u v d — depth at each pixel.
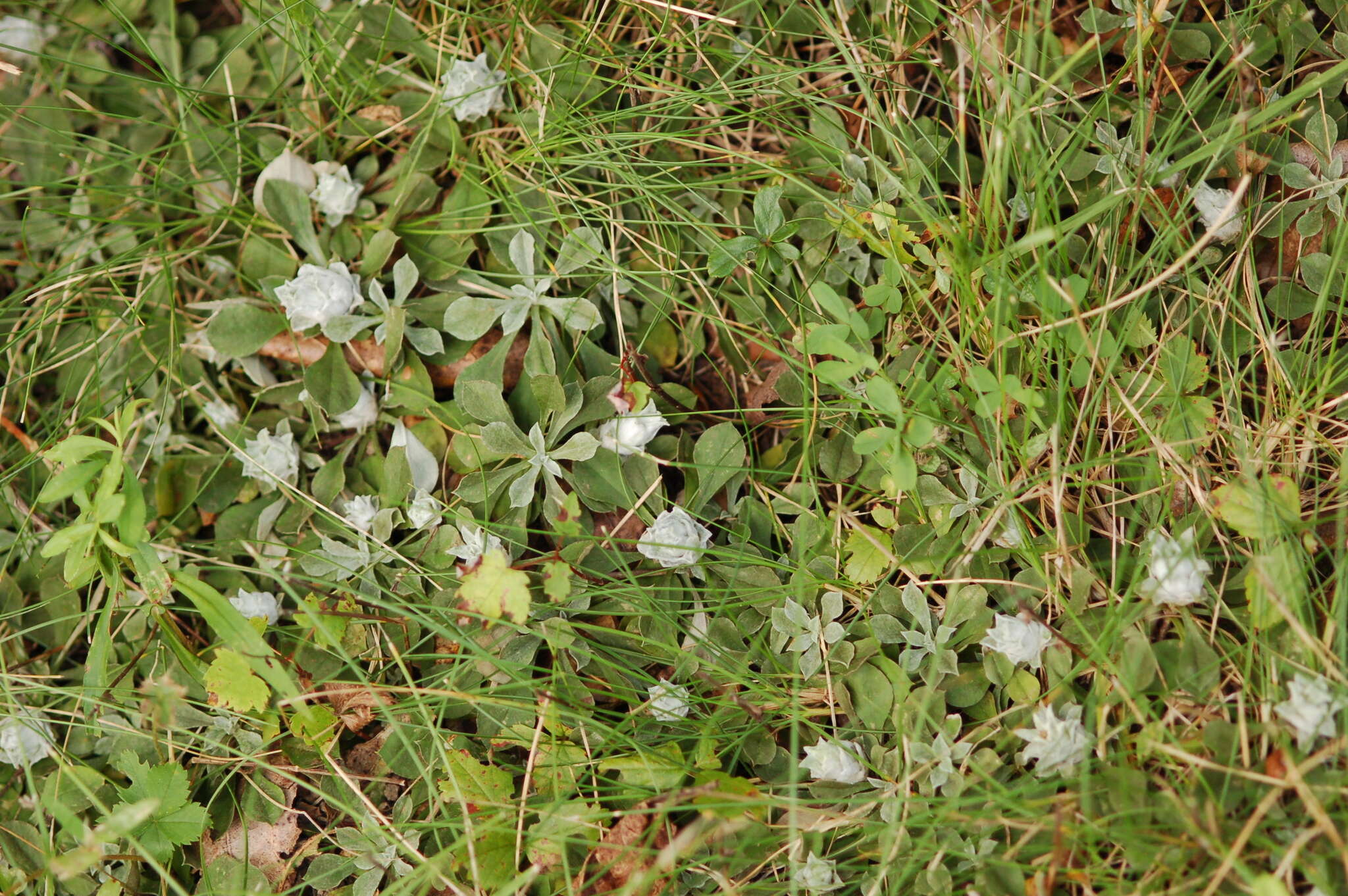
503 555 0.74
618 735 0.76
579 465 0.78
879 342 0.79
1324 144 0.77
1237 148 0.77
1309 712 0.73
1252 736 0.74
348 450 0.79
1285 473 0.76
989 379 0.75
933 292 0.78
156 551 0.78
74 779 0.77
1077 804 0.75
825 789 0.76
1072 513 0.77
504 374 0.79
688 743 0.77
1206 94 0.76
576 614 0.77
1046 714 0.75
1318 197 0.77
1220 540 0.76
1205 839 0.73
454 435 0.79
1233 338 0.77
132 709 0.78
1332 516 0.76
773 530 0.78
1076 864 0.74
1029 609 0.76
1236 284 0.77
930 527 0.77
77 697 0.78
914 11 0.78
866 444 0.74
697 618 0.77
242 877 0.77
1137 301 0.77
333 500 0.79
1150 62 0.78
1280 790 0.73
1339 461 0.76
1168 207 0.78
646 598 0.77
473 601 0.74
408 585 0.78
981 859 0.75
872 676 0.77
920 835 0.76
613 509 0.78
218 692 0.75
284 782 0.77
